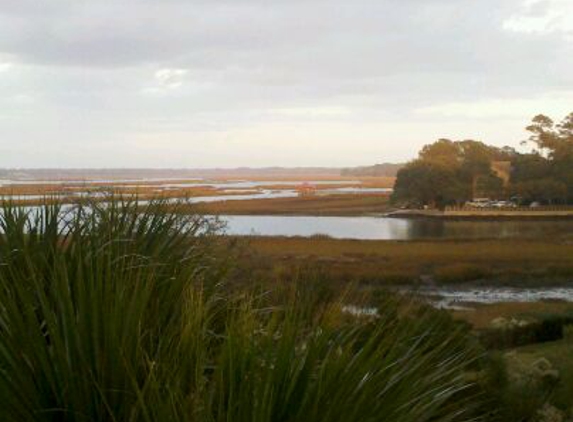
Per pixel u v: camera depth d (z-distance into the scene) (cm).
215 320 293
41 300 220
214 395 204
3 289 245
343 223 9525
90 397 211
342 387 208
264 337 222
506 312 2259
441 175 11375
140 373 217
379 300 313
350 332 238
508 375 613
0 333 217
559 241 6050
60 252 285
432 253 4794
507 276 3859
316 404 201
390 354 225
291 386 204
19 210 326
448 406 262
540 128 11394
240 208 12100
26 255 262
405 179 11738
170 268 305
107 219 326
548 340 1587
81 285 222
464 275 3788
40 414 211
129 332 219
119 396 211
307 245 5100
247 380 198
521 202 10869
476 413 457
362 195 16225
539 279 3812
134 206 345
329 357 215
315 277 329
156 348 238
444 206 11344
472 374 527
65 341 216
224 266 346
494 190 11144
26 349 214
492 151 12900
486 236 7069
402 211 11156
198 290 289
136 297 227
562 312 1767
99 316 217
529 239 6303
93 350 215
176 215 368
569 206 10506
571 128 11269
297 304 260
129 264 274
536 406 612
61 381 212
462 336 453
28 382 212
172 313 268
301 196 15512
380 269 3797
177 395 198
